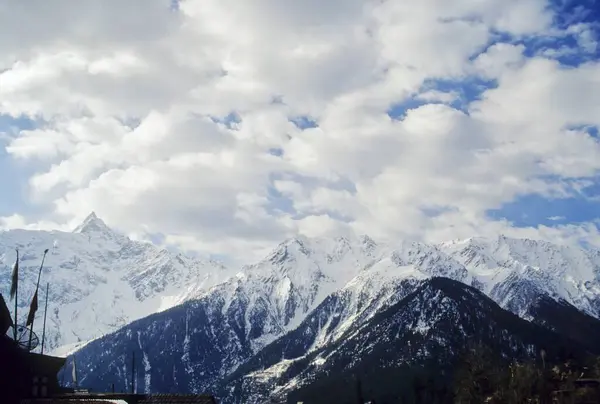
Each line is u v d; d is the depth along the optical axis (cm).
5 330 11731
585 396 17550
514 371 19338
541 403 18175
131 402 11500
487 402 18812
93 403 10975
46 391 12512
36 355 12506
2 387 11406
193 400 11594
